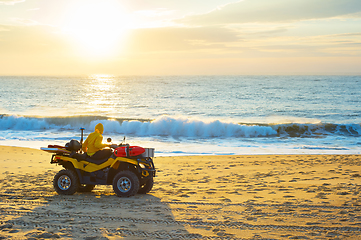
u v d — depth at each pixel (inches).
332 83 4303.6
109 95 2357.3
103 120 959.6
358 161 475.5
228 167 438.9
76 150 285.7
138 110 1478.8
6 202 241.8
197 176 376.2
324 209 214.4
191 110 1487.5
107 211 216.8
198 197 261.4
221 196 264.5
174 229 177.5
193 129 888.3
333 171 391.2
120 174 265.3
